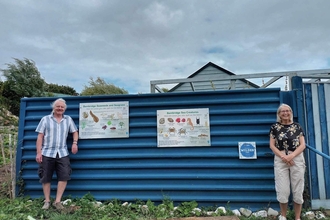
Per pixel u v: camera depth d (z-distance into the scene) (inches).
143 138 159.5
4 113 450.9
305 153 142.2
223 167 150.3
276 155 125.2
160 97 160.1
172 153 155.8
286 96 148.1
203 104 155.3
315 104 146.7
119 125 160.9
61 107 150.6
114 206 148.3
